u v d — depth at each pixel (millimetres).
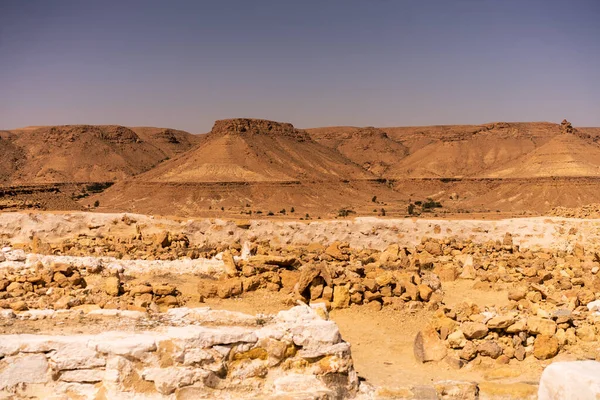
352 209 193375
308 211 184750
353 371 14047
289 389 13422
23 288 21125
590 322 18469
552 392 10672
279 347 13695
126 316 16125
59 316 16250
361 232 37938
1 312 16297
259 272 24047
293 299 21984
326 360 13828
